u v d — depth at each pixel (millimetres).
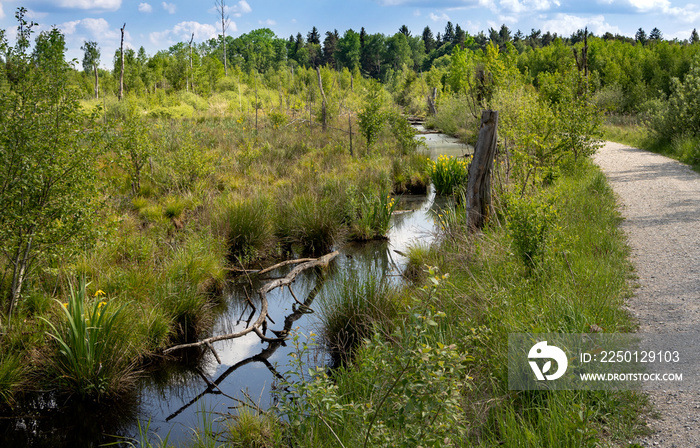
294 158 15672
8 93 4762
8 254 5094
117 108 23141
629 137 19859
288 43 124625
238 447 3633
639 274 5500
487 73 19609
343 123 26984
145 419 4328
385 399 2627
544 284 4836
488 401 3273
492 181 8195
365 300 5344
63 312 5031
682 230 7059
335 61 118625
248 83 46406
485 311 4305
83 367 4496
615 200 9156
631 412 3023
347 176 13188
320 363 5027
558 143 9594
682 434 2783
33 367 4637
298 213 9391
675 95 16422
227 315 6551
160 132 16625
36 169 4746
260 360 5359
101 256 6539
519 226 5316
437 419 2477
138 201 9773
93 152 5285
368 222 9547
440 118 30094
